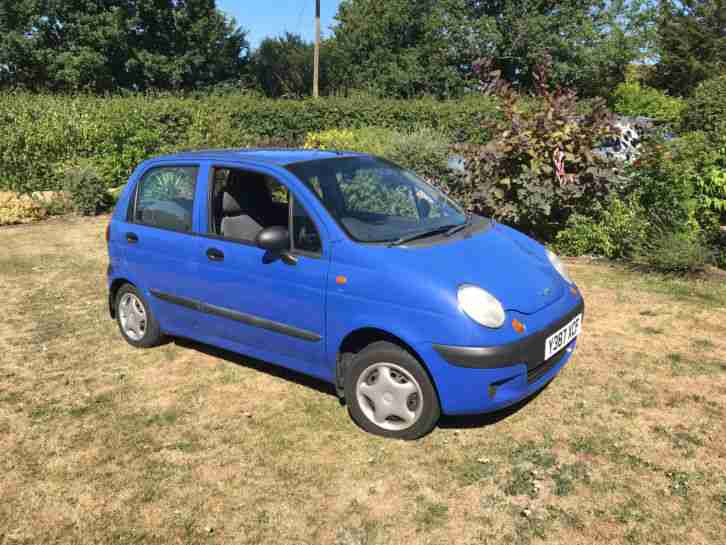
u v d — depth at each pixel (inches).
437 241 168.6
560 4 1439.5
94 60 1470.2
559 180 322.0
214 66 1672.0
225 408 180.4
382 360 156.0
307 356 171.9
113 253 223.6
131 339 227.9
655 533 123.5
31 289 297.3
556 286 168.7
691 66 1435.8
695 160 309.0
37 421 176.2
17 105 552.1
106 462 155.6
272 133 871.7
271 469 149.8
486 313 145.7
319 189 173.8
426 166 384.8
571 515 129.6
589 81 1427.2
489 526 127.6
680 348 206.5
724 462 145.0
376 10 1724.9
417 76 1552.7
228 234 192.4
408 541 124.6
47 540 129.3
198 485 144.9
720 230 305.6
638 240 303.3
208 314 194.5
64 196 504.1
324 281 162.4
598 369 193.5
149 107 636.1
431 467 147.6
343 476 145.9
